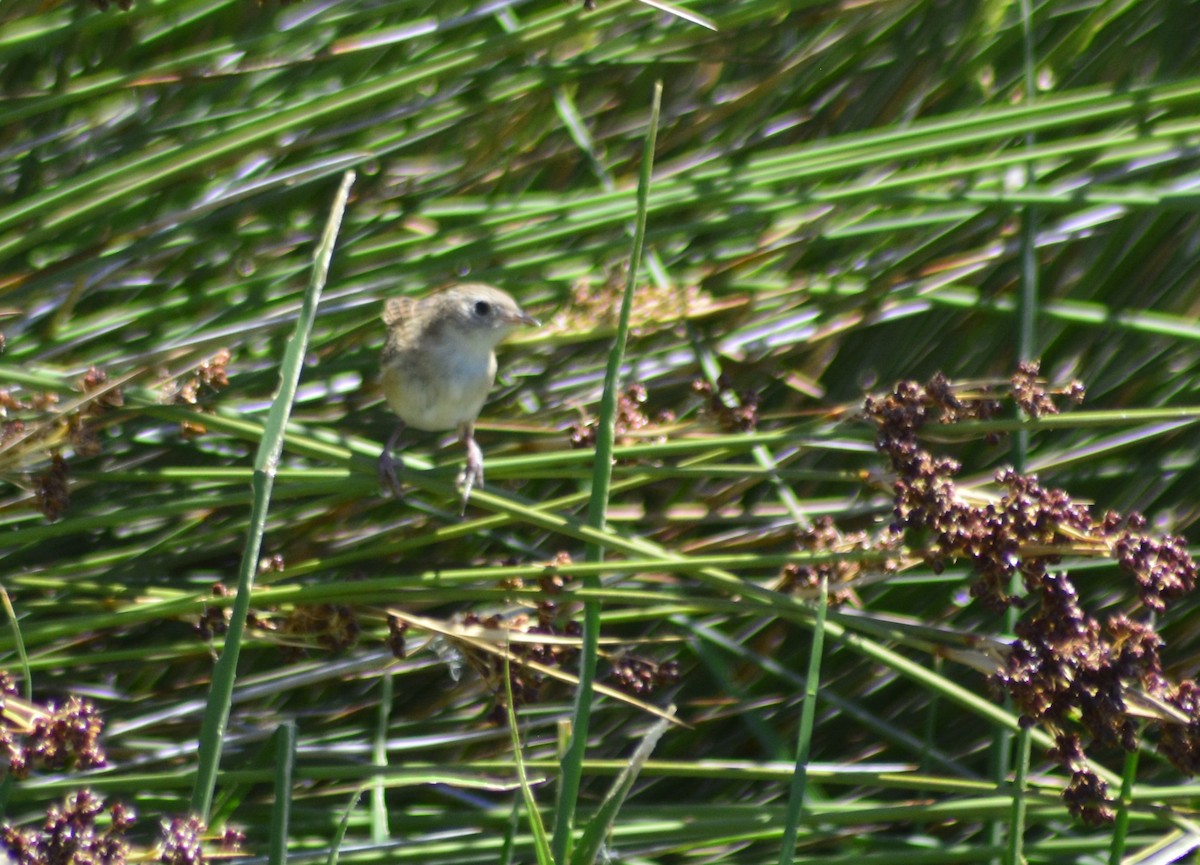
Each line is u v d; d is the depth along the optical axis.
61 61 11.10
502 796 9.29
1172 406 10.73
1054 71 11.88
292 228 10.74
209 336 8.95
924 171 9.78
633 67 12.23
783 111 11.99
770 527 10.20
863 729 10.03
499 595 7.75
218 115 10.11
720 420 8.99
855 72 11.95
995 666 7.34
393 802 9.41
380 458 8.36
